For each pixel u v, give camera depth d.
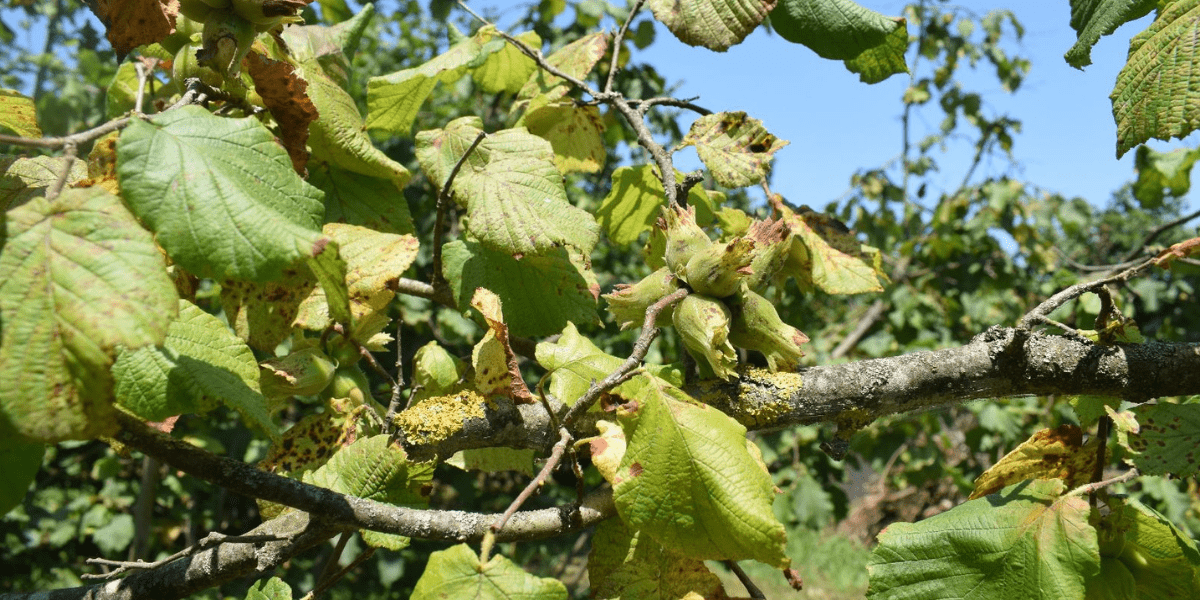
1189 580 0.59
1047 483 0.60
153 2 0.55
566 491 2.89
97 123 1.57
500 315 0.56
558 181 0.69
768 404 0.63
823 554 4.27
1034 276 2.80
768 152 0.77
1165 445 0.61
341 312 0.50
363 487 0.58
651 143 0.74
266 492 0.50
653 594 0.56
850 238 0.78
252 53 0.57
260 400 0.52
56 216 0.44
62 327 0.42
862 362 0.65
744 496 0.51
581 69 0.86
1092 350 0.64
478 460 0.75
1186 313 2.79
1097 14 0.61
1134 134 0.57
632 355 0.56
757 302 0.64
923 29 2.91
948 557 0.58
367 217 0.74
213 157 0.47
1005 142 2.76
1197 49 0.56
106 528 2.08
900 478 3.12
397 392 0.65
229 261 0.46
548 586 0.49
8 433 0.41
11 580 2.13
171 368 0.50
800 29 0.73
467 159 0.71
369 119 0.83
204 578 0.56
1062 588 0.56
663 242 0.76
